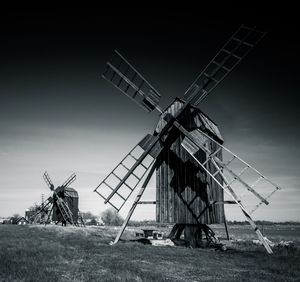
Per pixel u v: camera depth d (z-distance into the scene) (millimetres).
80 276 10188
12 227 42156
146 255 15797
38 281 9188
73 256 14781
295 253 17469
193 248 19516
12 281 9141
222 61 19859
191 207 21000
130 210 21781
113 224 96312
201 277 10750
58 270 11234
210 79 20391
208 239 22172
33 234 28906
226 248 20125
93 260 13711
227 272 11727
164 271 11719
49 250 16766
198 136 20875
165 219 21750
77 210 59531
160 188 22375
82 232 32125
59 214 56531
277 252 17828
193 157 20703
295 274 11438
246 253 17172
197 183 21094
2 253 14977
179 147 22250
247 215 18391
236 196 19312
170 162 22375
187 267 12695
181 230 22891
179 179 21797
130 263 13008
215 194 22016
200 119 22266
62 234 29109
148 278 10016
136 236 29344
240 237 34344
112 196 21312
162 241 21797
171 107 22875
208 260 14594
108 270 11414
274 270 12195
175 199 21656
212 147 22438
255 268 12688
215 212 21844
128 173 21656
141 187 22078
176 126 21719
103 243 21250
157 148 22266
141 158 21859
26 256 14266
